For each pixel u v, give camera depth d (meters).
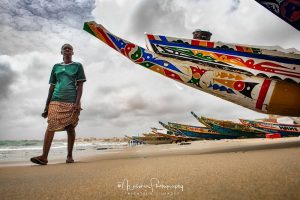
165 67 5.09
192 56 5.18
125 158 4.13
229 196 1.02
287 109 4.67
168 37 5.40
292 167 1.63
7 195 1.34
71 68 4.30
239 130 22.02
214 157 2.87
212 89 4.95
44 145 3.93
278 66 4.77
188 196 1.09
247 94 4.77
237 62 4.96
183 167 2.10
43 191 1.41
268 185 1.15
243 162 2.15
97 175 1.96
